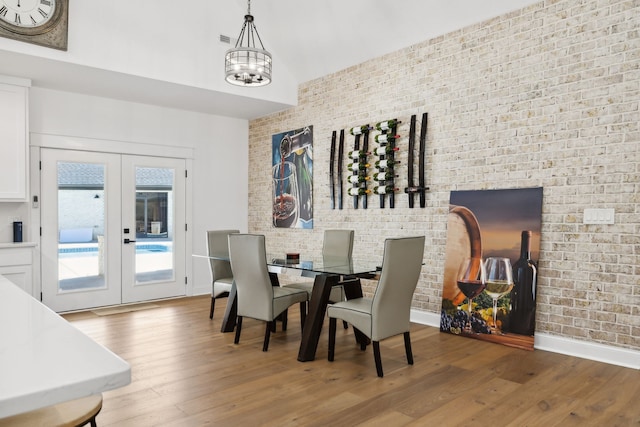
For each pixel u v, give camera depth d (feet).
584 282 11.71
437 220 14.93
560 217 12.16
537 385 9.75
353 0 15.19
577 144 11.86
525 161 12.86
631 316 10.93
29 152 15.70
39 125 16.53
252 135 22.90
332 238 15.99
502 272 13.03
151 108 19.52
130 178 18.89
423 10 14.33
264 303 12.07
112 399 8.89
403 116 15.98
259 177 22.41
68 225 17.28
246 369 10.68
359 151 17.08
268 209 21.90
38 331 3.45
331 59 18.10
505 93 13.29
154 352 11.95
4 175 14.78
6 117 14.87
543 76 12.51
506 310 12.85
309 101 19.66
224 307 17.90
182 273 20.48
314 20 16.78
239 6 17.80
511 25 13.15
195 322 15.33
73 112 17.34
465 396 9.14
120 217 18.60
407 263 10.55
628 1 11.03
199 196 21.15
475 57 13.97
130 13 15.15
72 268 17.37
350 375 10.30
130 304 18.54
